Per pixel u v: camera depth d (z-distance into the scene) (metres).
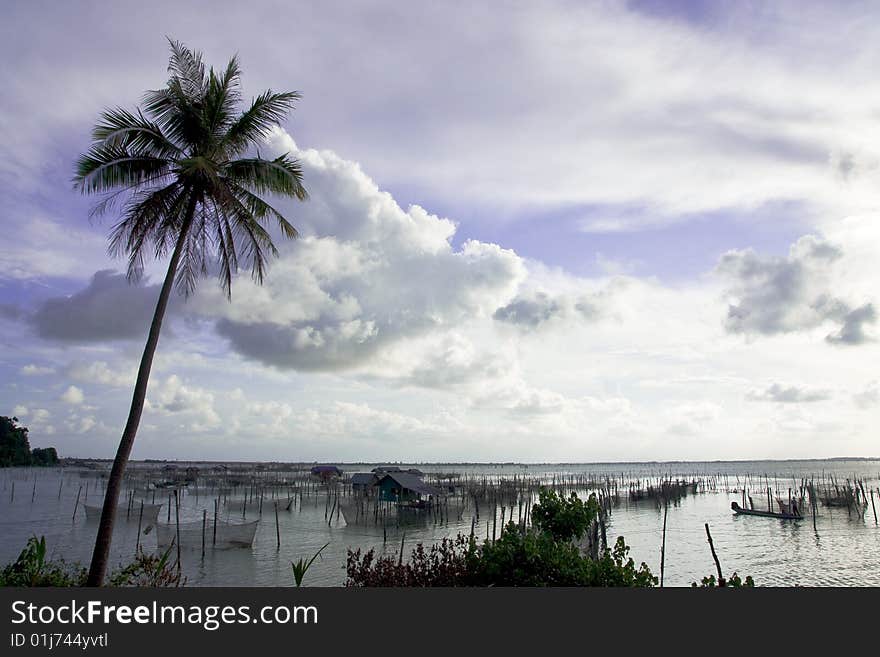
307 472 175.50
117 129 17.44
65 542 49.47
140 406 17.45
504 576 14.20
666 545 52.97
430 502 77.19
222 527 47.53
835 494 99.12
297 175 19.80
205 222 19.92
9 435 156.62
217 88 19.44
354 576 15.84
